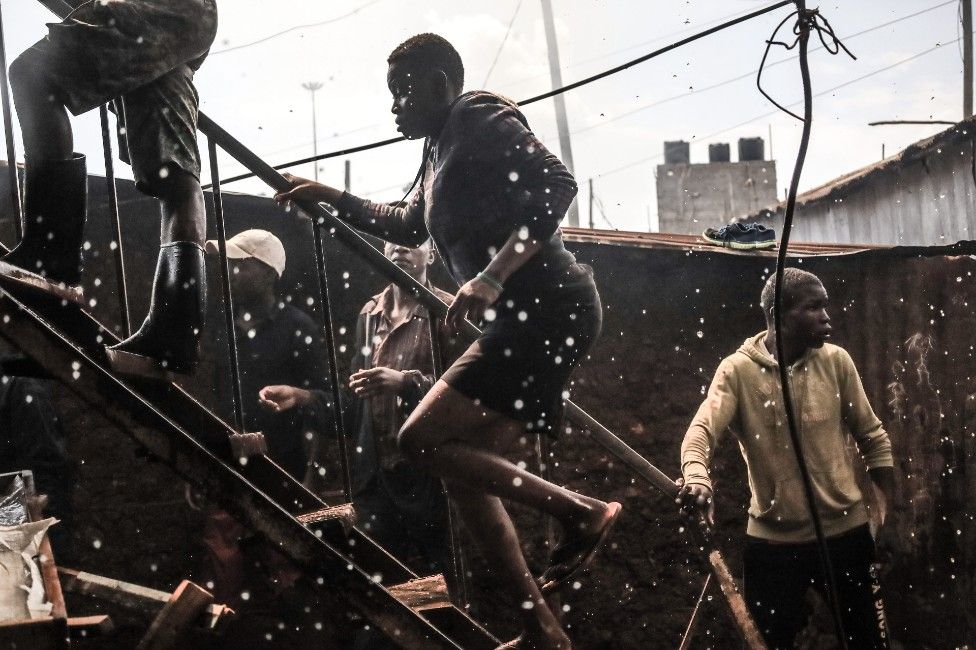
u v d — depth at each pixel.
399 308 4.94
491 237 2.96
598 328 3.07
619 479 5.63
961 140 11.57
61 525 4.29
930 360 5.91
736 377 4.56
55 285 2.53
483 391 2.88
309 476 4.92
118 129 2.93
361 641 4.46
